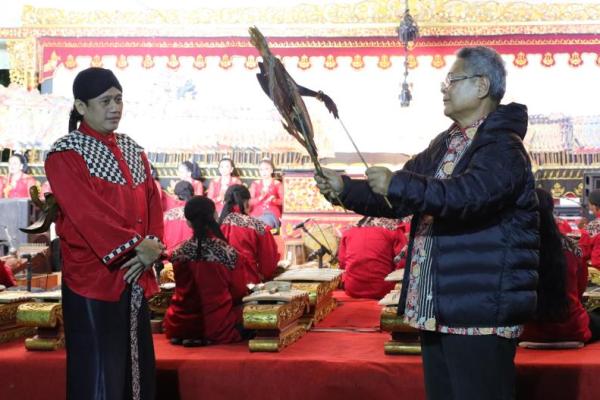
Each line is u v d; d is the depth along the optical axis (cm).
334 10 1144
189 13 1165
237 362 450
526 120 305
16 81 1185
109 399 358
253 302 485
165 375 450
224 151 1120
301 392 440
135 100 1136
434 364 316
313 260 894
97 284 361
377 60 1145
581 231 771
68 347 365
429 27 1127
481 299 291
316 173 314
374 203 320
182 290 514
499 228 294
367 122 1135
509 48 1128
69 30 1176
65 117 1098
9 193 1091
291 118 300
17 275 746
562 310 351
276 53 1162
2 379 455
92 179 361
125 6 1175
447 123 1129
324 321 615
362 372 436
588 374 426
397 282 552
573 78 1121
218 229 524
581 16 1109
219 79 1174
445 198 281
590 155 1065
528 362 432
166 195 1072
